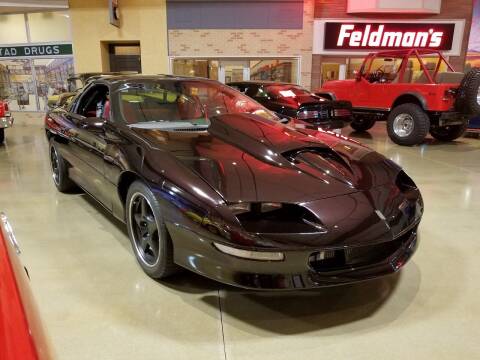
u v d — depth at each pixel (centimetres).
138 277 261
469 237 334
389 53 855
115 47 1445
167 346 197
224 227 196
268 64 1348
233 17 1305
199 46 1334
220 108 348
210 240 202
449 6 1284
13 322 98
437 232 344
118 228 343
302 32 1309
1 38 1440
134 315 221
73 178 398
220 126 283
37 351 91
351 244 199
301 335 206
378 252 221
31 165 598
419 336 207
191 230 209
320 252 200
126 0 1320
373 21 1300
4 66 1458
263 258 193
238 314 223
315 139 274
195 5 1303
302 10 1292
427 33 1301
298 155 245
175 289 247
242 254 194
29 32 1410
